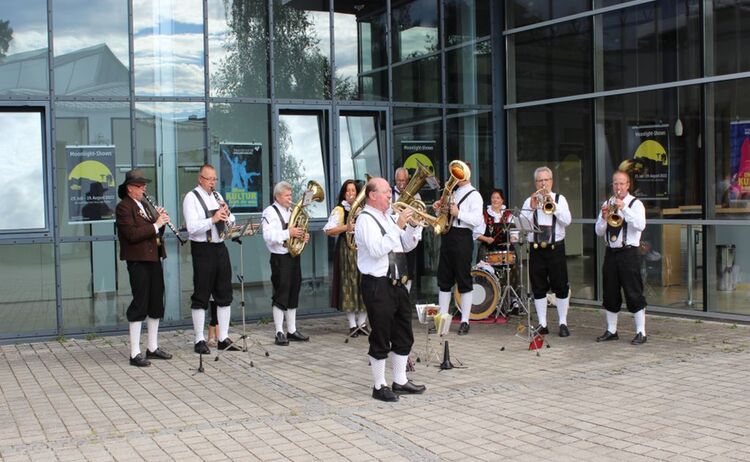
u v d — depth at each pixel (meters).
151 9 11.05
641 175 11.73
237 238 9.43
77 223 10.61
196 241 9.28
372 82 12.47
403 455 5.59
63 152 10.59
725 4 10.67
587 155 12.47
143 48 11.02
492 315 11.33
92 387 7.84
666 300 11.45
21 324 10.31
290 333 10.12
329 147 12.12
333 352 9.41
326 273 12.16
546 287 10.22
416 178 7.61
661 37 11.43
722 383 7.45
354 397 7.22
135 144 10.93
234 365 8.73
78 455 5.69
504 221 11.47
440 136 13.07
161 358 9.15
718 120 10.78
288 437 6.03
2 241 10.21
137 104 10.97
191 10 11.28
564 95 12.75
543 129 13.15
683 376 7.76
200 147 11.32
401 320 7.21
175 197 11.19
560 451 5.61
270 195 11.77
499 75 13.58
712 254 10.89
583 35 12.45
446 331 8.25
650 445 5.69
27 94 10.41
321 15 12.10
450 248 10.26
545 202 9.88
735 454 5.46
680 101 11.23
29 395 7.56
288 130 11.91
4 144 10.38
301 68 11.96
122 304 10.80
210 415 6.70
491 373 8.06
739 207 10.58
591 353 8.99
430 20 12.98
